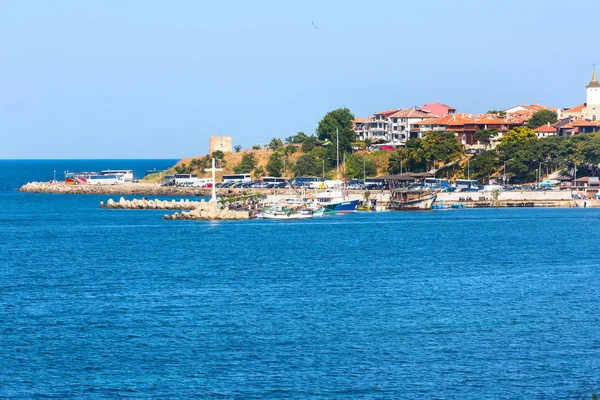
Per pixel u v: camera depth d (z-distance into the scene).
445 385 148.25
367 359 162.00
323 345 171.38
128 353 166.50
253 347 170.00
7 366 158.75
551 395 144.00
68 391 146.25
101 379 151.75
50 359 162.88
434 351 167.00
